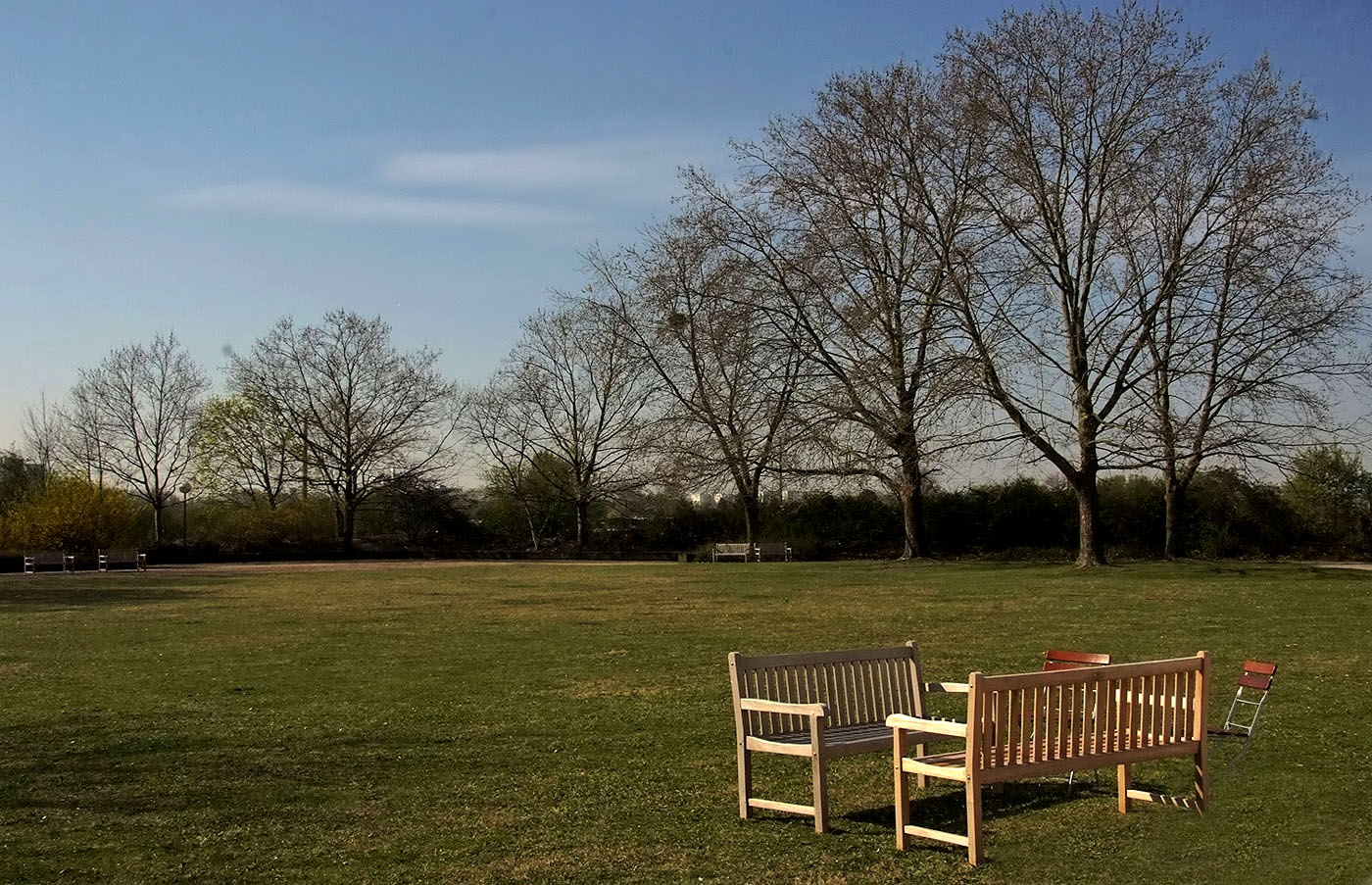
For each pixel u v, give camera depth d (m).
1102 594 26.89
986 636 18.84
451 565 51.00
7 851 7.15
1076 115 34.72
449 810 8.13
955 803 8.20
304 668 16.06
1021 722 6.97
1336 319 33.88
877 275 38.16
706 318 43.09
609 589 32.19
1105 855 6.82
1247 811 7.79
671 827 7.59
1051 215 35.12
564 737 10.84
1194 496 47.59
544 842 7.28
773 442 40.16
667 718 11.75
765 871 6.60
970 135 35.28
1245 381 34.69
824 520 56.19
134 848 7.21
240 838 7.43
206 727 11.50
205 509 71.44
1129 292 35.00
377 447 69.06
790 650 17.48
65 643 19.69
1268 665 8.93
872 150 37.97
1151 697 7.62
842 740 7.73
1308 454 43.59
